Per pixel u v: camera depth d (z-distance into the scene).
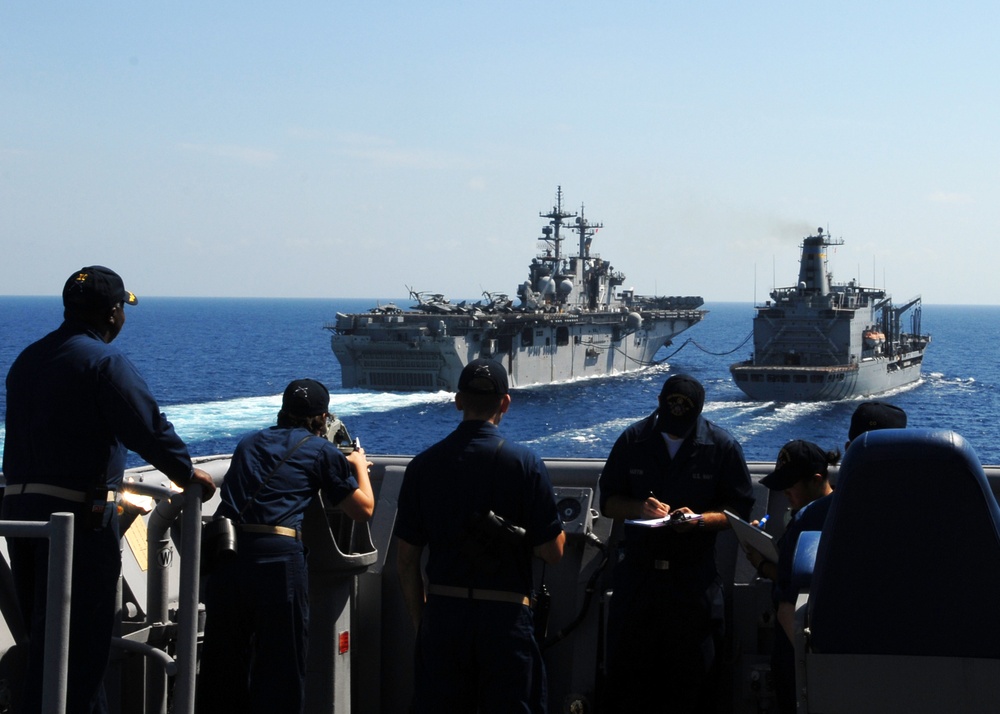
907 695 3.42
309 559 5.20
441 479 4.58
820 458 5.02
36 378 4.28
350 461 5.39
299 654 4.84
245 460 4.97
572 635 5.48
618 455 5.34
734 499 5.20
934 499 3.31
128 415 4.16
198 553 4.10
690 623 5.06
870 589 3.42
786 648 4.85
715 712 5.21
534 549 4.62
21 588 4.35
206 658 4.82
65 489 4.21
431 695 4.54
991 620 3.35
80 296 4.41
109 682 4.87
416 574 4.75
